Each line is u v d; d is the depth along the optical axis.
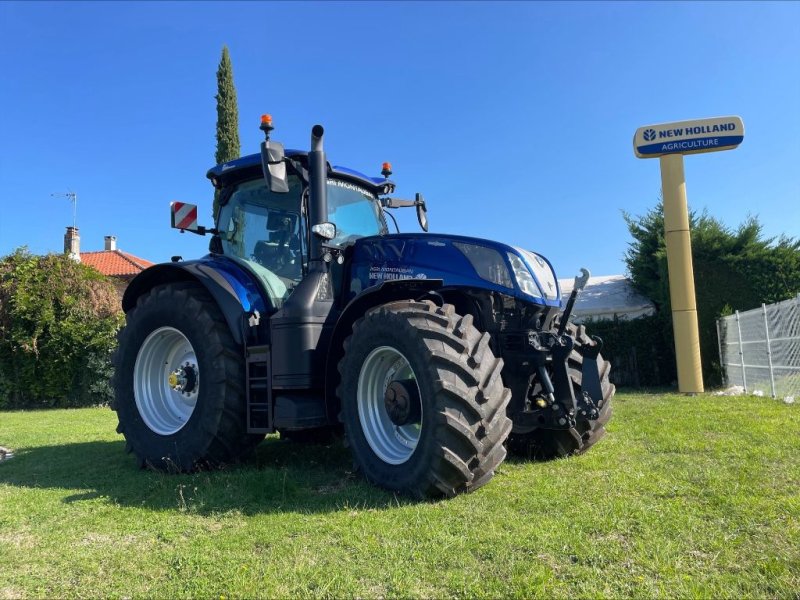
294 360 4.11
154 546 2.93
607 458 4.49
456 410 3.32
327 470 4.48
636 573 2.34
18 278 13.15
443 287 4.15
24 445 6.48
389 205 5.73
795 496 3.24
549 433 4.63
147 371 5.05
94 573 2.60
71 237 28.12
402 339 3.54
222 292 4.52
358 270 4.58
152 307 4.96
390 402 3.70
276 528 3.05
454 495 3.42
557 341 3.98
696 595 2.13
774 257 13.61
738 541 2.62
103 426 8.31
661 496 3.38
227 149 22.34
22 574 2.61
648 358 14.38
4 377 12.91
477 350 3.51
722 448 4.70
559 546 2.62
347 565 2.51
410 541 2.75
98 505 3.71
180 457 4.55
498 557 2.53
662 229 15.95
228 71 22.67
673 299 11.52
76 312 13.25
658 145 11.77
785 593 2.12
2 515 3.54
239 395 4.48
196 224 5.41
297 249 4.73
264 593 2.28
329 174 4.94
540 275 4.36
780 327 9.74
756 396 9.66
